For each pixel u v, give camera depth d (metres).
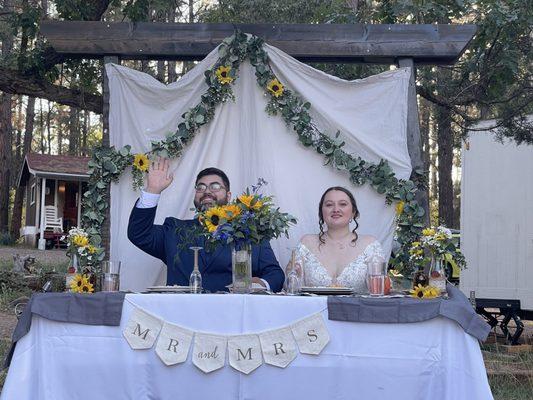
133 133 6.24
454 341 4.13
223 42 6.16
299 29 6.31
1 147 29.08
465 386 4.09
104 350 4.19
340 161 6.11
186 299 4.20
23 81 8.09
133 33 6.33
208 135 6.23
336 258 5.44
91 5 9.12
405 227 6.05
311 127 6.17
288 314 4.17
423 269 5.41
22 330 4.18
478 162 10.55
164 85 6.21
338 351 4.14
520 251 10.09
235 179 6.29
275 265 5.38
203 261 5.34
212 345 4.14
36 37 8.76
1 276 12.15
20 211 30.61
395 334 4.14
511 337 10.04
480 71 9.01
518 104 9.19
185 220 5.91
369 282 4.54
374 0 9.26
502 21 8.38
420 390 4.13
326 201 5.45
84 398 4.18
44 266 15.43
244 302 4.18
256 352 4.13
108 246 6.16
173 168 6.21
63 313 4.20
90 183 6.16
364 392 4.13
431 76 9.36
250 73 6.27
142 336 4.17
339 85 6.21
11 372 4.16
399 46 6.29
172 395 4.16
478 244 10.48
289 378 4.14
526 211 10.08
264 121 6.24
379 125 6.20
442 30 6.28
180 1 12.91
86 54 6.42
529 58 9.04
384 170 6.05
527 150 10.06
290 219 4.64
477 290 10.44
